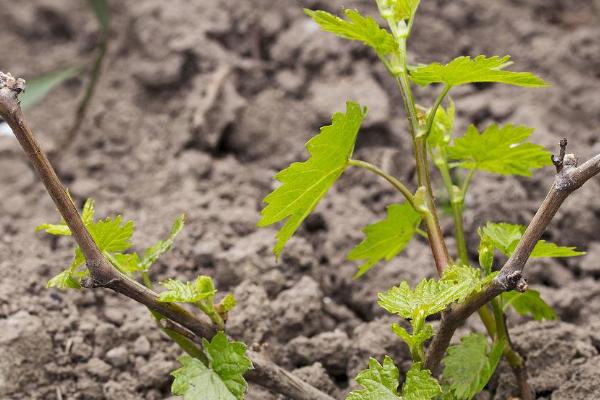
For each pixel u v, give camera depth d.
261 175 1.41
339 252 1.33
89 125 1.48
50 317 1.26
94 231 1.09
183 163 1.41
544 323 1.23
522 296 1.19
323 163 1.11
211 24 1.50
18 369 1.22
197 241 1.33
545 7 1.55
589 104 1.45
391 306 1.09
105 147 1.46
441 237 1.13
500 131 1.17
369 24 1.12
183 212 1.36
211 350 1.10
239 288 1.27
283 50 1.48
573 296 1.28
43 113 1.50
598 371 1.19
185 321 1.11
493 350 1.14
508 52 1.50
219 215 1.35
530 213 1.36
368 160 1.40
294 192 1.11
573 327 1.23
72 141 1.46
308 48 1.47
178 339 1.13
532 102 1.45
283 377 1.14
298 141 1.43
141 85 1.49
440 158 1.18
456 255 1.33
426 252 1.32
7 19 1.70
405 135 1.42
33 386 1.22
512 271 1.08
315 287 1.28
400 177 1.39
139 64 1.50
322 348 1.24
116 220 1.10
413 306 1.08
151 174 1.42
